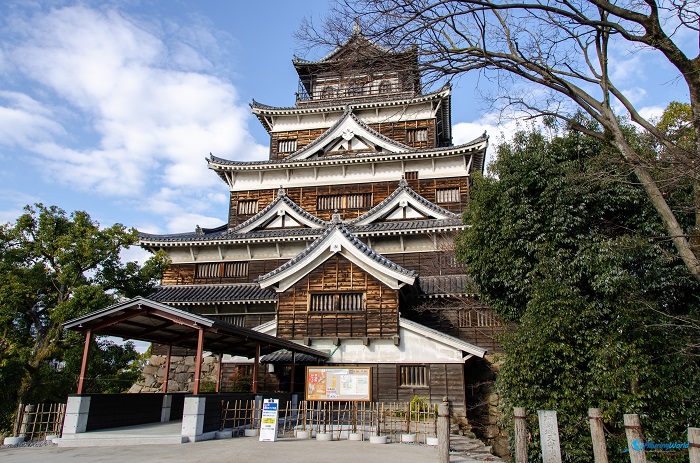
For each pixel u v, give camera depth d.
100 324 13.57
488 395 21.73
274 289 23.16
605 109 12.10
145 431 13.14
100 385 27.84
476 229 16.45
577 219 14.32
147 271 22.84
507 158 15.93
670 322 12.27
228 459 9.63
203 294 28.03
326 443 12.58
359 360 21.44
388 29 12.10
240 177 35.22
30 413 14.31
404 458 10.52
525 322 13.48
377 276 21.88
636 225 14.41
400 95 35.41
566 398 12.31
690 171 10.50
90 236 21.30
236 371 24.33
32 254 21.28
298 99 38.97
